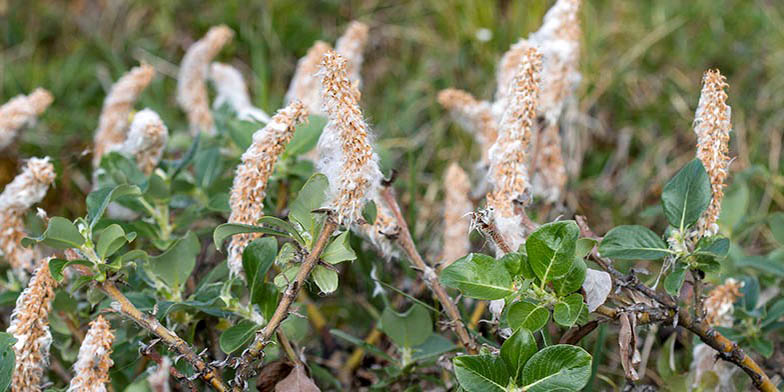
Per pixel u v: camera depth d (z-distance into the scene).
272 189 0.83
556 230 0.66
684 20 1.29
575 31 0.80
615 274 0.69
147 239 0.83
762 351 0.75
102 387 0.67
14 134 0.85
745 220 0.89
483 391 0.66
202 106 0.93
